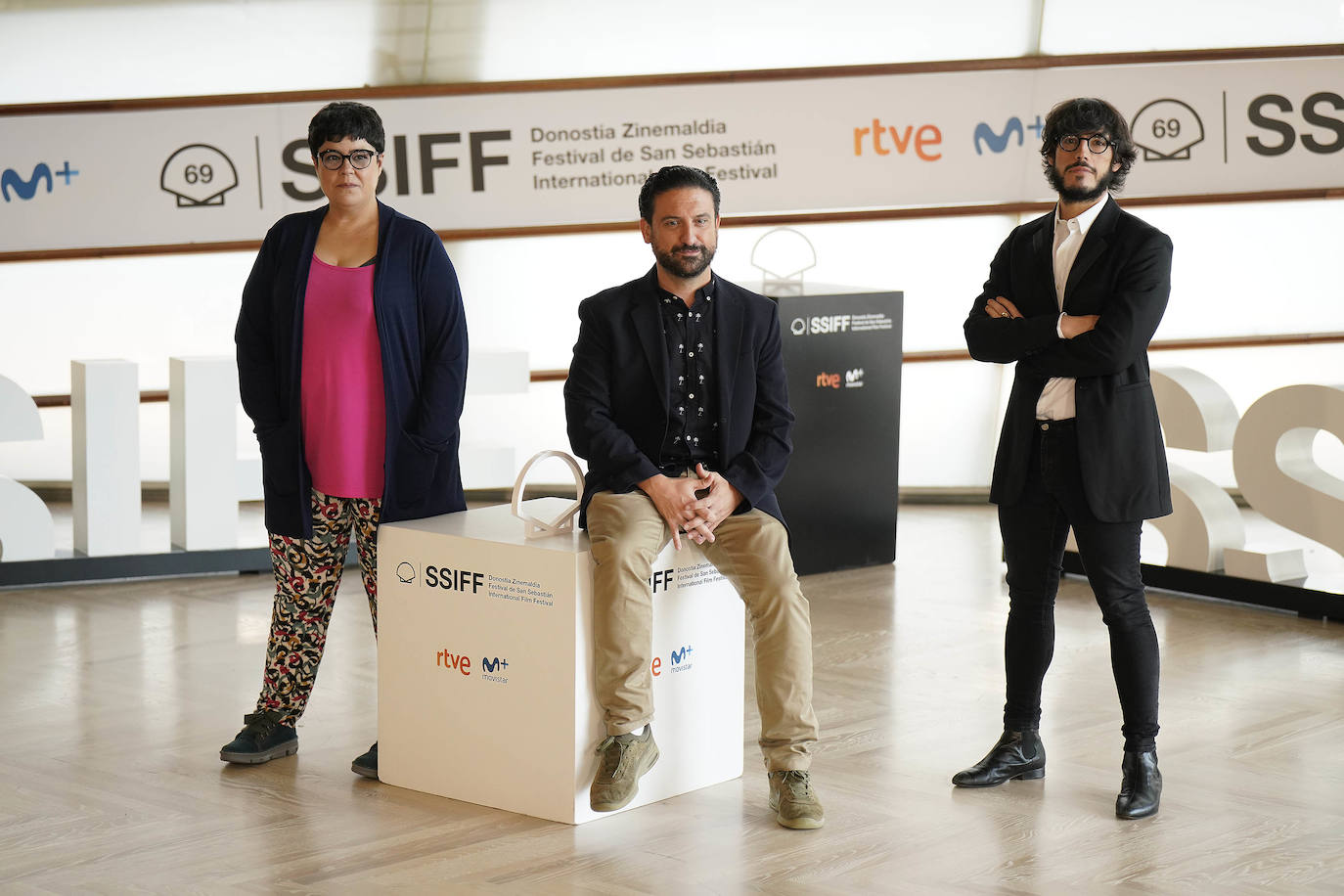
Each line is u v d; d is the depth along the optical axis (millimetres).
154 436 7703
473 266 7730
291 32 7367
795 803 3314
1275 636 5195
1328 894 2986
